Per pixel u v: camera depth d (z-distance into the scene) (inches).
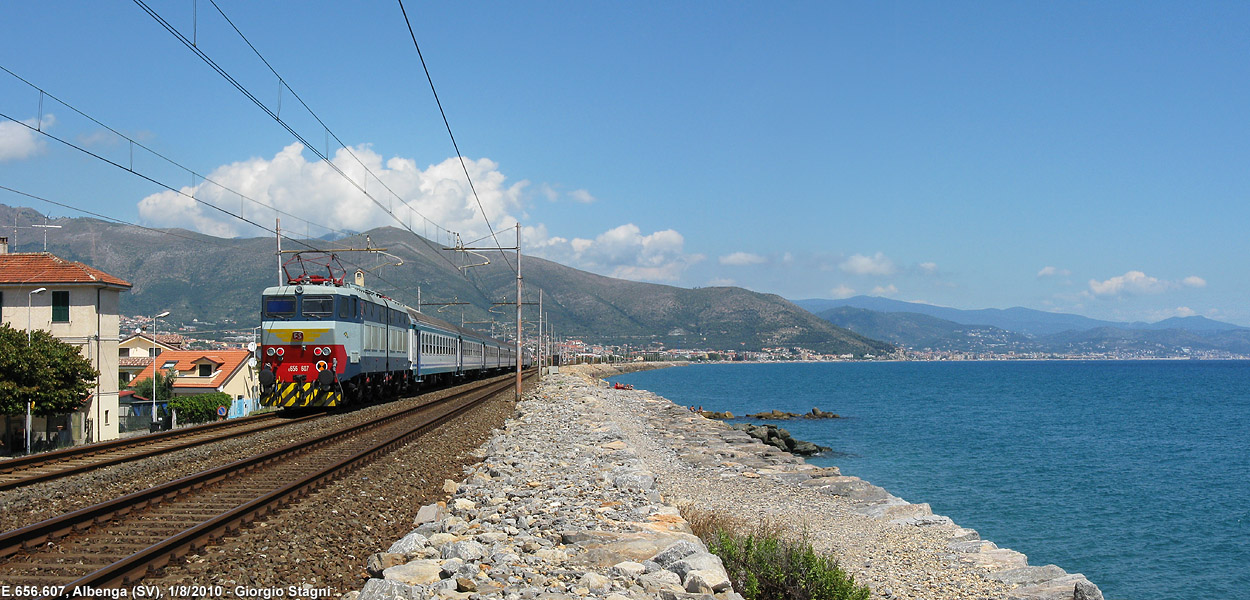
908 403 3735.2
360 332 1185.4
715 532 508.7
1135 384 6102.4
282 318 1101.7
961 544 692.1
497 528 439.2
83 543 362.3
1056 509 1179.3
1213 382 6510.8
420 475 618.2
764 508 797.2
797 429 2405.3
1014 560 645.3
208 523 374.6
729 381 6678.2
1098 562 910.4
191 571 320.5
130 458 656.4
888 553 666.2
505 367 3405.5
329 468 564.1
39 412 1206.3
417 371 1630.2
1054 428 2456.9
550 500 527.8
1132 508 1197.1
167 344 2475.4
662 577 336.2
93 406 1432.1
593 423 1222.3
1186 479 1489.9
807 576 450.3
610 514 486.0
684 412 1957.4
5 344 1184.8
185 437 840.3
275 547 362.6
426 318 1752.0
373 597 291.6
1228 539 1015.6
